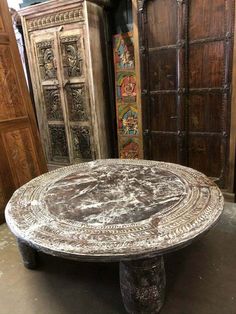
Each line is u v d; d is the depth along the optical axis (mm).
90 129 3283
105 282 1642
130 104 3100
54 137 3607
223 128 2422
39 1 3271
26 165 2559
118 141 3324
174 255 1827
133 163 2084
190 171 1828
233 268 1686
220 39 2234
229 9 2127
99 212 1351
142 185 1642
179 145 2676
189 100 2525
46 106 3492
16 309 1490
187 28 2330
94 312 1438
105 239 1135
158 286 1292
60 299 1537
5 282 1688
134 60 2885
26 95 2531
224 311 1389
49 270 1773
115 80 3125
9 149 2410
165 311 1403
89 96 3139
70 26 2959
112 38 3135
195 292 1518
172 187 1590
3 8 2301
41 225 1274
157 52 2543
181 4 2275
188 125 2598
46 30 3119
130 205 1400
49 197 1565
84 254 1064
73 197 1543
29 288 1631
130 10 3037
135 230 1183
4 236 2186
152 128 2807
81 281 1661
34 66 3359
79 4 2799
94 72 3043
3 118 2354
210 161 2594
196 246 1907
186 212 1307
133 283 1243
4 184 2385
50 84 3338
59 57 3143
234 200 2490
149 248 1067
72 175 1901
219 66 2305
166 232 1159
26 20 3184
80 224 1256
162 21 2428
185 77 2465
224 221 2193
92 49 2961
